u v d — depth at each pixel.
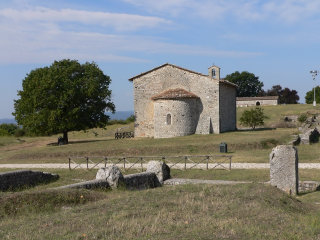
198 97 41.75
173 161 25.86
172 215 9.00
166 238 7.20
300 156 25.62
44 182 19.52
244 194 11.30
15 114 47.78
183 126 40.78
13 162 30.62
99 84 47.72
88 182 14.11
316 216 9.38
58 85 45.41
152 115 44.09
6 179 17.05
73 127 45.62
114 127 71.50
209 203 10.37
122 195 12.61
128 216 9.08
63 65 48.34
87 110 46.69
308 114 64.56
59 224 8.60
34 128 45.56
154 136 41.72
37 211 10.70
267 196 11.09
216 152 30.00
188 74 42.50
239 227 7.90
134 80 44.81
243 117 50.38
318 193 13.99
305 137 33.53
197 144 32.41
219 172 20.81
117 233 7.63
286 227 8.09
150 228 7.84
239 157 26.19
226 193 11.56
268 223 8.38
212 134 40.44
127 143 36.91
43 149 36.56
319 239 7.29
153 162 17.25
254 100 91.56
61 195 11.84
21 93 47.50
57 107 44.53
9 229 8.50
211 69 42.41
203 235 7.39
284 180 13.96
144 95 44.50
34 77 47.19
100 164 25.97
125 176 15.55
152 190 12.98
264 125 56.81
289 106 81.00
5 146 50.72
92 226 8.23
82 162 27.67
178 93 41.31
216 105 41.34
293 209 10.46
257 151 29.53
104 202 11.06
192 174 20.75
